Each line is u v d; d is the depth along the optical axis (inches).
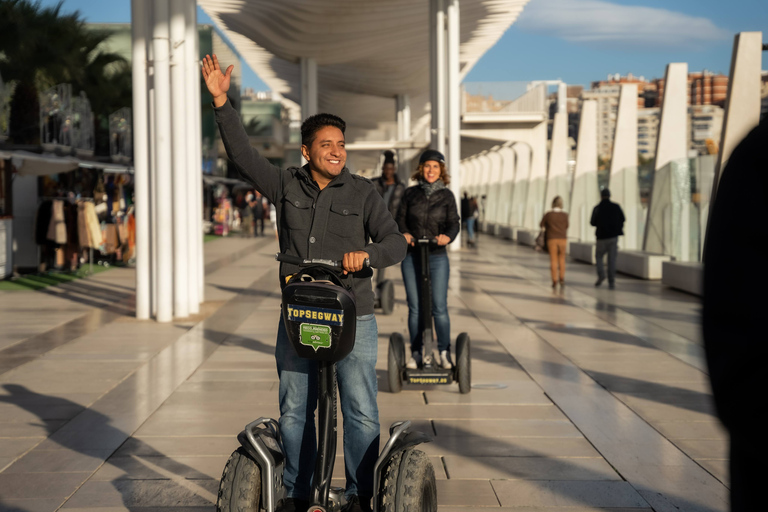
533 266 752.3
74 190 705.6
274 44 1212.5
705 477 173.2
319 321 113.5
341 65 1507.1
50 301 483.2
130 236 737.6
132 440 200.4
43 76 947.3
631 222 730.2
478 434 206.7
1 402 238.7
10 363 296.8
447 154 924.6
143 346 331.9
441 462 184.1
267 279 630.5
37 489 166.2
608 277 566.6
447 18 916.0
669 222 623.8
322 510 115.1
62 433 206.4
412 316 256.7
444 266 254.5
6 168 604.7
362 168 3090.6
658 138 650.8
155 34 380.2
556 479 172.4
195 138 435.5
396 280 616.7
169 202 393.7
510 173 1530.5
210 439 201.0
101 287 563.2
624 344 339.0
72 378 271.4
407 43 1273.4
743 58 459.5
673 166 612.4
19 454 189.3
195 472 176.7
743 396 50.2
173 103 400.2
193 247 427.2
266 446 117.1
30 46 949.2
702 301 54.3
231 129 122.6
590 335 362.0
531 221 1176.8
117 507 156.6
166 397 244.5
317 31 1137.4
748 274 50.8
